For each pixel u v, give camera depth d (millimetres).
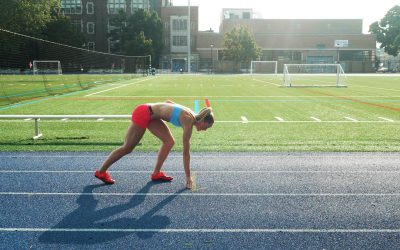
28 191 6191
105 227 4859
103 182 6641
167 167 7594
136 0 86125
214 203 5668
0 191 6184
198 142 9953
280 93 25266
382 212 5355
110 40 83375
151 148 9227
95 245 4387
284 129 11891
